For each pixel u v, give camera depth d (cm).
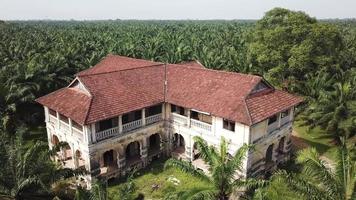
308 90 3859
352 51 5406
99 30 13462
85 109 2538
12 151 2084
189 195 1794
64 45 7150
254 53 4456
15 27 15300
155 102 2888
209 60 5316
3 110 3484
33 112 3969
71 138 2714
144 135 2916
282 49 4141
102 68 3819
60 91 2931
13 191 1911
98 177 2644
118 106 2678
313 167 1667
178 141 3203
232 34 9388
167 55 6222
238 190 2286
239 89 2686
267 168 2819
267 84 2812
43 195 2095
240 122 2420
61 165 2455
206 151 2053
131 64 3666
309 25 4059
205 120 2873
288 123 2967
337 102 3253
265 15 4500
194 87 2944
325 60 4019
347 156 1730
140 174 2869
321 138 3588
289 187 1652
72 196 2427
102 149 2623
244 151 1995
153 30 13412
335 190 1584
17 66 4184
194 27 15175
